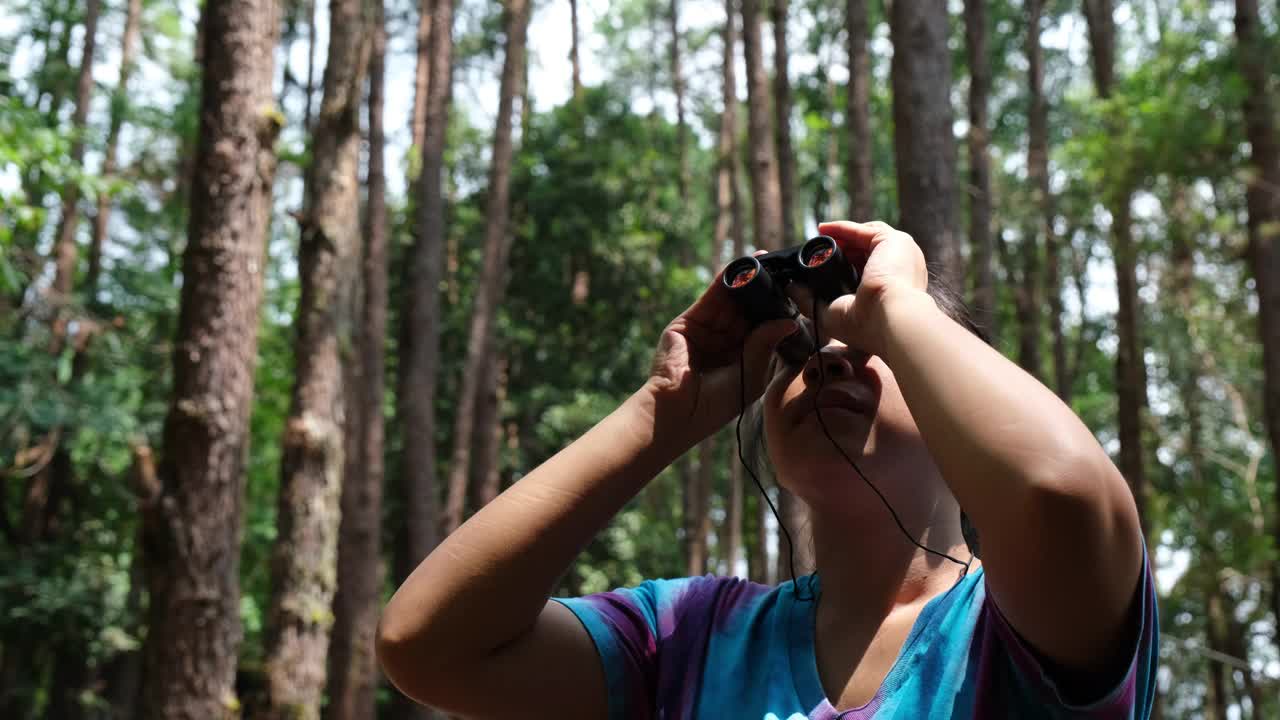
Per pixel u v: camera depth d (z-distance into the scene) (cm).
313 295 745
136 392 1672
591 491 145
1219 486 1716
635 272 2216
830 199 1975
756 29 1332
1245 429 1549
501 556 141
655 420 150
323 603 713
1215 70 1067
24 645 1584
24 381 1419
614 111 2372
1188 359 1544
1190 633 1593
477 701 143
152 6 1972
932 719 122
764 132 1307
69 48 1931
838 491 142
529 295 2236
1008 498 107
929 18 666
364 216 1612
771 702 133
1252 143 1034
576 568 1911
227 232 568
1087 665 111
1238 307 1459
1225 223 1249
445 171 2311
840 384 144
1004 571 110
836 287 150
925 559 140
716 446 1962
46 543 1673
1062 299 2228
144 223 1744
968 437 111
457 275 2244
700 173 2619
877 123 2178
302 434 727
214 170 572
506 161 1648
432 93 1603
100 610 1595
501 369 2180
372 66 1583
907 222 647
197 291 562
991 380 114
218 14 587
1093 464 107
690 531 2077
